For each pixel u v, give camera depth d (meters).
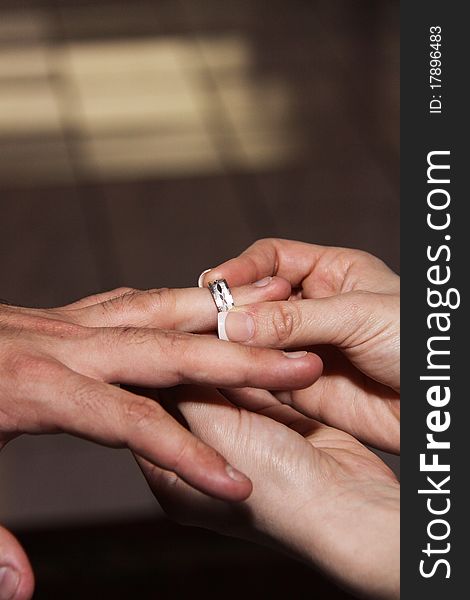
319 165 3.85
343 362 1.36
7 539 1.01
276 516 1.11
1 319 1.21
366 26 5.17
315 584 2.10
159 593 2.08
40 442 2.51
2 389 1.10
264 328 1.24
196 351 1.14
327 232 3.46
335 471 1.13
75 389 1.08
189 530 2.23
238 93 4.42
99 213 3.58
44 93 4.43
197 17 5.32
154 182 3.75
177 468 1.01
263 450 1.12
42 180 3.77
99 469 2.41
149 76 4.59
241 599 2.07
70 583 2.10
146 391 1.23
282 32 5.12
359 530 1.07
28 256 3.35
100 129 4.12
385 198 3.64
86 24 5.27
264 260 1.44
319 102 4.36
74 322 1.32
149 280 3.22
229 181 3.76
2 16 5.43
